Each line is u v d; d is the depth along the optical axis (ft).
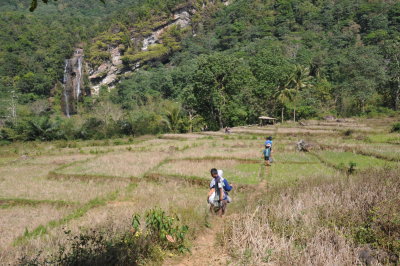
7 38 393.50
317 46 296.10
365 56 218.38
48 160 74.90
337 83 202.59
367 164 49.14
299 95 171.63
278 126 130.93
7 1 573.74
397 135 84.69
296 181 38.47
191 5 447.83
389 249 16.96
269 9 420.77
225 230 21.88
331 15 363.76
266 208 24.11
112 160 65.77
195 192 41.42
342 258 15.65
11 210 37.11
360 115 158.92
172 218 20.85
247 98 158.20
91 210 35.35
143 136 137.90
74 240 21.93
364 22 331.36
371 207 21.75
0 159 90.07
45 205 38.93
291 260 16.21
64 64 356.18
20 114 230.07
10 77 336.70
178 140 104.99
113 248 18.04
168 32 416.67
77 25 458.50
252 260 16.81
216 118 163.73
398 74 168.35
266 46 273.13
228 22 431.02
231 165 54.44
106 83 380.78
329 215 21.81
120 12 454.40
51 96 343.26
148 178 49.78
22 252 21.42
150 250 18.70
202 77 150.61
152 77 316.81
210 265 17.53
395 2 344.69
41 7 590.55
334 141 77.71
